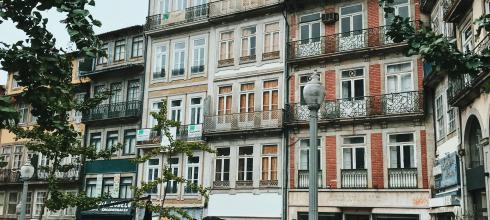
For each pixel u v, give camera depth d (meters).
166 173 15.56
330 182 22.92
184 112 27.52
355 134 22.86
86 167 30.70
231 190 24.98
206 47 27.67
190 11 28.39
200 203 25.64
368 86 23.11
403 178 21.48
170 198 26.53
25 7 7.14
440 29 20.45
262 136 24.83
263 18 26.23
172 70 28.55
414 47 7.35
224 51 27.16
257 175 24.52
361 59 23.52
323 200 22.83
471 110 16.67
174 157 26.94
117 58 31.36
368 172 22.22
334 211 22.52
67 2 7.11
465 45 17.75
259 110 25.33
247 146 25.22
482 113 15.65
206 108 26.41
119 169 29.22
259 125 24.81
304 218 23.16
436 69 7.32
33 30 7.23
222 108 26.48
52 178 15.80
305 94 9.09
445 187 19.31
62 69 7.62
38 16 7.21
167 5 29.58
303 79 24.73
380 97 22.55
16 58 7.20
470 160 17.34
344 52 23.58
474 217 16.89
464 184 17.38
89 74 31.30
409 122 21.83
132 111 29.19
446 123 19.61
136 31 30.77
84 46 7.25
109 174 29.58
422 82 21.89
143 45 30.36
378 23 23.50
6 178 34.56
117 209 27.95
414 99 21.69
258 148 24.80
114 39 31.70
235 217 24.55
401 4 23.20
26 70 7.27
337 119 23.03
